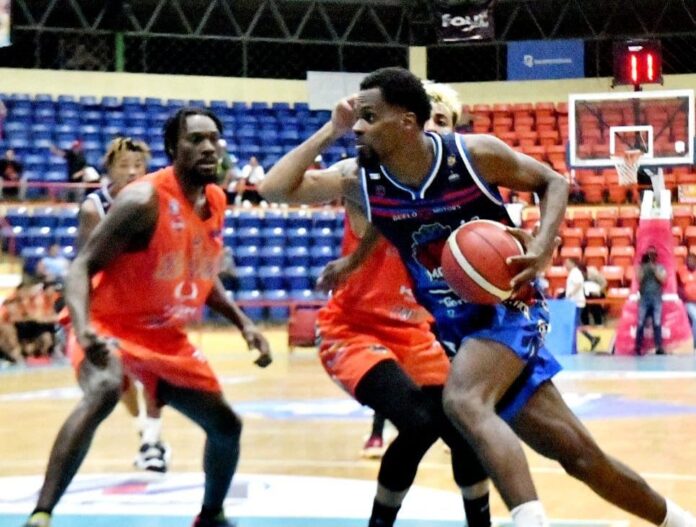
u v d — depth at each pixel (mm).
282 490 6531
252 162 23484
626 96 21328
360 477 7000
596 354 19719
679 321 19406
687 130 21062
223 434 5105
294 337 19812
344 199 4988
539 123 27016
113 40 27094
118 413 11180
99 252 4672
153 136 25328
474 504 4680
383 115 4156
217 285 5328
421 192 4227
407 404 4527
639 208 23344
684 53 28359
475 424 3939
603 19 28938
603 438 8781
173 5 27594
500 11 28812
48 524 4383
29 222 21312
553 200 4203
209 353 20078
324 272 4859
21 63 27172
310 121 26734
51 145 23812
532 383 4266
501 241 4047
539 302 4395
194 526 5312
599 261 22141
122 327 5082
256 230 22203
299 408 11398
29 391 13570
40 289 18266
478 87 28094
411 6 28031
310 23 29172
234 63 28828
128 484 6789
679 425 9641
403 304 4969
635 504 4355
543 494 6324
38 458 7969
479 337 4152
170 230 4801
